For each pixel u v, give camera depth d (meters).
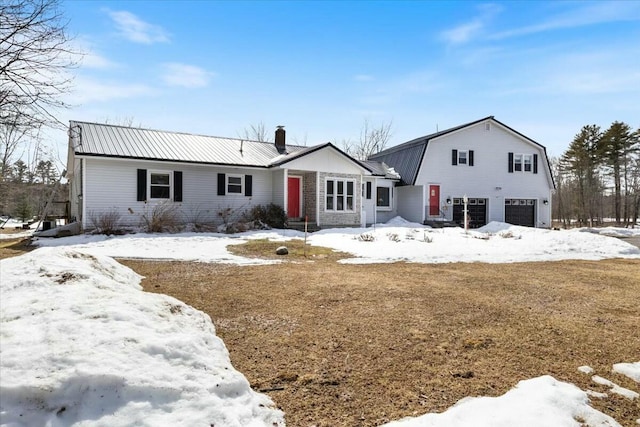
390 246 12.31
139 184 15.42
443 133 23.39
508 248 12.45
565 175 39.25
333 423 2.55
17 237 15.23
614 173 35.03
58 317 3.00
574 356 3.81
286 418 2.60
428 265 9.40
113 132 16.67
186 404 2.41
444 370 3.42
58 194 26.31
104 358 2.53
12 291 3.60
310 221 18.81
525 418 2.57
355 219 19.62
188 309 4.12
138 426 2.17
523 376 3.34
